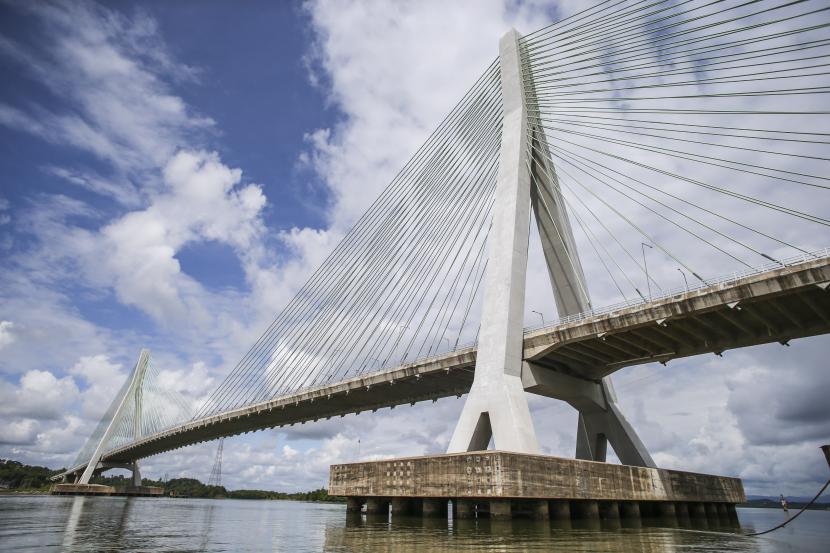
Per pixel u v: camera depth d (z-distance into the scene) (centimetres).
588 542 1759
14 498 6962
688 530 2442
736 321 2717
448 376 3628
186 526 2784
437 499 2770
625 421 3516
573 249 3550
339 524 2781
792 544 1912
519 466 2391
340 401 4225
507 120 3631
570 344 3064
